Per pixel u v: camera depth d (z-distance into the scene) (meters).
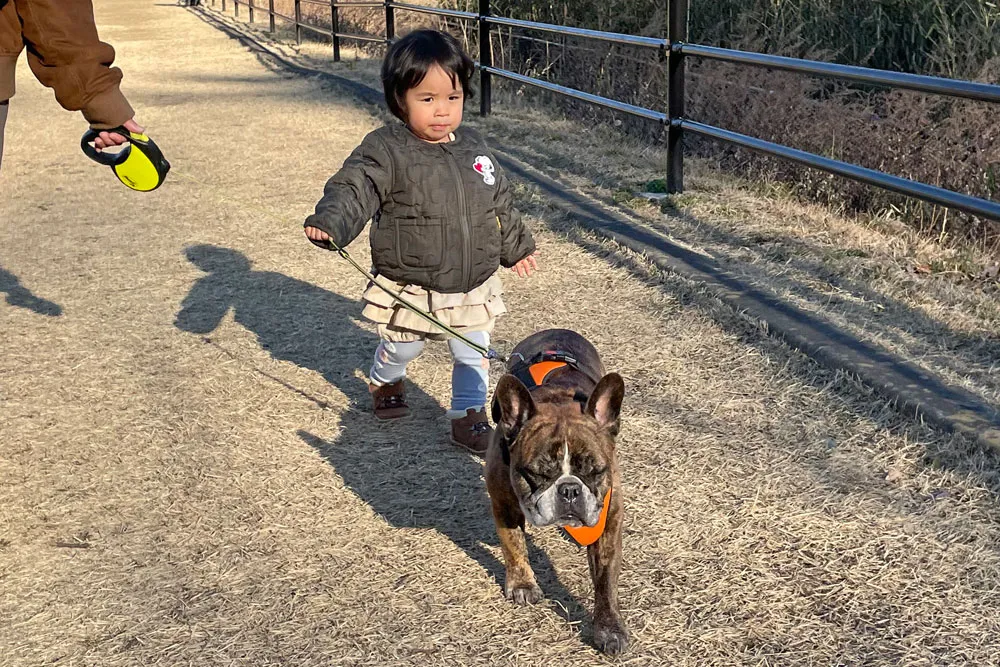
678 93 3.55
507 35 5.91
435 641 1.50
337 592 1.62
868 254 2.94
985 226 2.98
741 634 1.48
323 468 2.00
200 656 1.47
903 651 1.43
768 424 2.08
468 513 1.84
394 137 1.88
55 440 2.13
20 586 1.64
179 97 6.54
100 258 3.29
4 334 2.69
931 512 1.74
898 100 3.43
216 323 2.75
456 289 1.96
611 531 1.47
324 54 8.23
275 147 4.87
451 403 2.06
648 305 2.72
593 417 1.48
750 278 2.78
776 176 3.75
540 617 1.55
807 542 1.69
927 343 2.33
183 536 1.78
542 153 4.43
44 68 1.67
